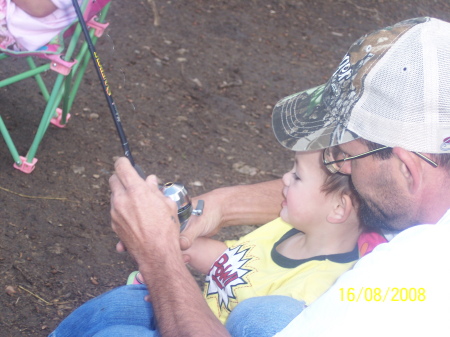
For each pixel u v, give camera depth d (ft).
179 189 5.42
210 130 12.05
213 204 6.41
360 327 3.42
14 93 11.54
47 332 7.52
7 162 10.02
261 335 4.13
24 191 9.58
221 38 15.28
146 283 4.65
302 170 5.41
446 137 4.10
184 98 12.76
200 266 6.40
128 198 4.79
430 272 3.43
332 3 18.39
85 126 11.23
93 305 5.48
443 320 3.32
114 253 8.91
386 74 4.30
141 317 5.41
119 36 14.12
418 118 4.15
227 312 5.79
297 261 5.53
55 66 9.11
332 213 5.34
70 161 10.37
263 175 11.20
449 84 4.11
